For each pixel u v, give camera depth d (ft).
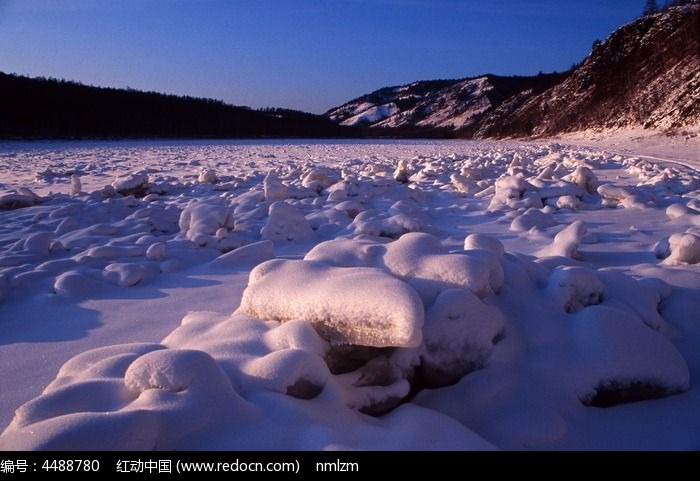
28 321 13.01
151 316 13.17
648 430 7.93
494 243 11.68
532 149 94.63
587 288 10.67
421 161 63.52
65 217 27.07
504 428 7.70
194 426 6.42
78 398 7.03
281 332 8.34
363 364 8.52
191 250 19.15
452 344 8.63
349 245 10.85
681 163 56.70
